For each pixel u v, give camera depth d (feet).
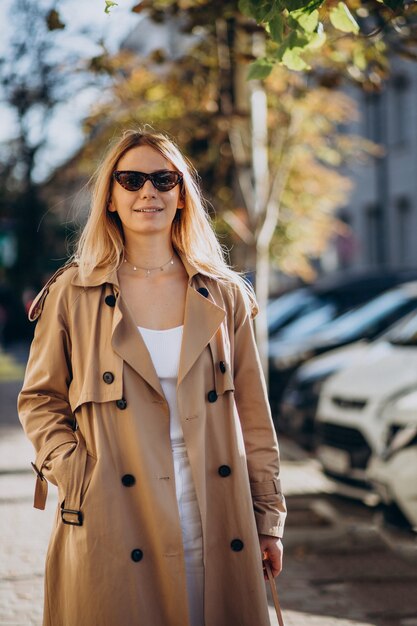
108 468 10.23
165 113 40.45
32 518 26.32
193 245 11.30
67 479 10.27
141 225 10.81
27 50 57.77
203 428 10.53
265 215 34.12
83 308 10.69
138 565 10.19
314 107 40.16
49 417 10.74
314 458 36.11
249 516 10.62
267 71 16.47
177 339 10.72
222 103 35.40
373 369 28.45
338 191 52.75
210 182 41.83
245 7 14.57
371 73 27.99
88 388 10.36
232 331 11.26
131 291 10.85
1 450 38.78
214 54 35.88
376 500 27.89
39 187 87.92
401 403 24.39
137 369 10.38
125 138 11.07
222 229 41.65
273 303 50.39
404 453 22.98
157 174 10.87
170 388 10.55
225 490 10.65
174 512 10.21
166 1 28.53
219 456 10.67
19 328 123.95
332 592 19.66
